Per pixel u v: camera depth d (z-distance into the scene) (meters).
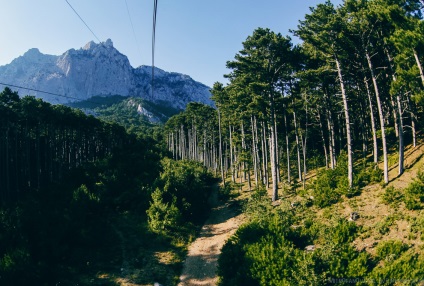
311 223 19.20
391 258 13.19
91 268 18.03
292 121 41.41
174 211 25.03
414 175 20.88
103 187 33.28
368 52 24.84
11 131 39.16
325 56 26.19
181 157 83.69
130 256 20.14
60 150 48.66
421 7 19.64
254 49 29.33
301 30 27.62
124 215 27.83
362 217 18.17
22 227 19.28
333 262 13.45
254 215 23.56
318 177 28.41
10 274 14.41
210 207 34.12
